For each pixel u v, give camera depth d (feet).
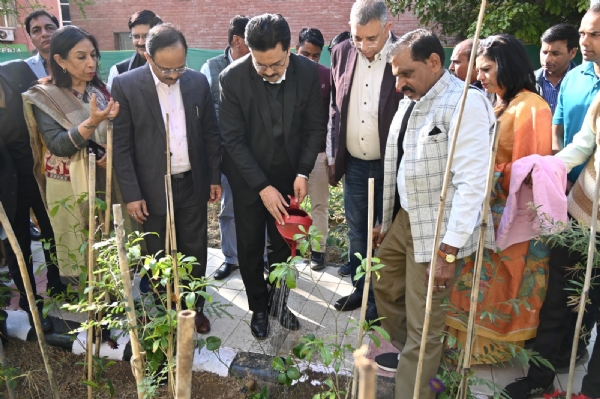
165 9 35.19
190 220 9.86
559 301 7.70
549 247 8.14
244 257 9.81
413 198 7.02
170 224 7.24
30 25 11.44
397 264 8.18
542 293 8.36
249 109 8.96
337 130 10.68
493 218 8.25
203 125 9.85
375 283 8.46
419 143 6.88
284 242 9.96
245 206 9.48
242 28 11.82
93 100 7.95
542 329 7.95
